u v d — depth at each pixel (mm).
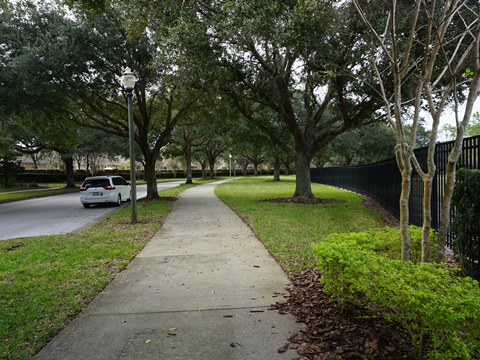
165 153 43062
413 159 4320
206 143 47500
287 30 10539
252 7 10469
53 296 4688
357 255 3613
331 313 3883
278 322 3803
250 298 4520
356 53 11516
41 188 40250
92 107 17766
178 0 12203
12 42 15062
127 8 12133
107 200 17578
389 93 12352
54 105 16797
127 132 19500
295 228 9250
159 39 13359
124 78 11117
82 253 7051
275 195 21125
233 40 12008
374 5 8469
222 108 18750
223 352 3230
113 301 4520
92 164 53469
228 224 10570
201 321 3877
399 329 3453
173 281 5277
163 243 8023
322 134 17109
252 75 15914
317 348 3230
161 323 3850
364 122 18062
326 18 10352
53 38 15117
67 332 3674
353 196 20281
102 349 3326
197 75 13469
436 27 4309
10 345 3359
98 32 15594
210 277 5430
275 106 17031
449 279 3041
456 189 4402
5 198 24594
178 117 20078
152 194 20156
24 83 13859
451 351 2553
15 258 6824
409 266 3363
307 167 17953
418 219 8742
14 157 39781
